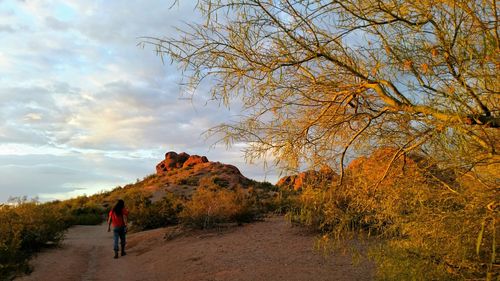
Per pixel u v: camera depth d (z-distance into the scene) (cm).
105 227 2681
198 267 1039
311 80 350
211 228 1614
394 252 386
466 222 304
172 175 5509
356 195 396
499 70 286
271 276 860
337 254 943
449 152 297
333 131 373
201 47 338
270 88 352
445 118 295
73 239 1984
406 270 377
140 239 1719
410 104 316
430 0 297
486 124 288
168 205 2170
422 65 295
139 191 4462
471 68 296
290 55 331
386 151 369
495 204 288
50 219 1688
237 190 1925
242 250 1172
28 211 1612
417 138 342
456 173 313
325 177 404
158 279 994
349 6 322
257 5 322
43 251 1463
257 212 1803
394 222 384
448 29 298
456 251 325
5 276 902
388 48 315
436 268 352
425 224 347
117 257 1402
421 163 354
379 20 318
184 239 1512
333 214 407
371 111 363
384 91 326
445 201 342
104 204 4062
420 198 349
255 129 379
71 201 4259
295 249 1068
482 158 294
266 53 336
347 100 353
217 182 4306
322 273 826
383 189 372
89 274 1127
